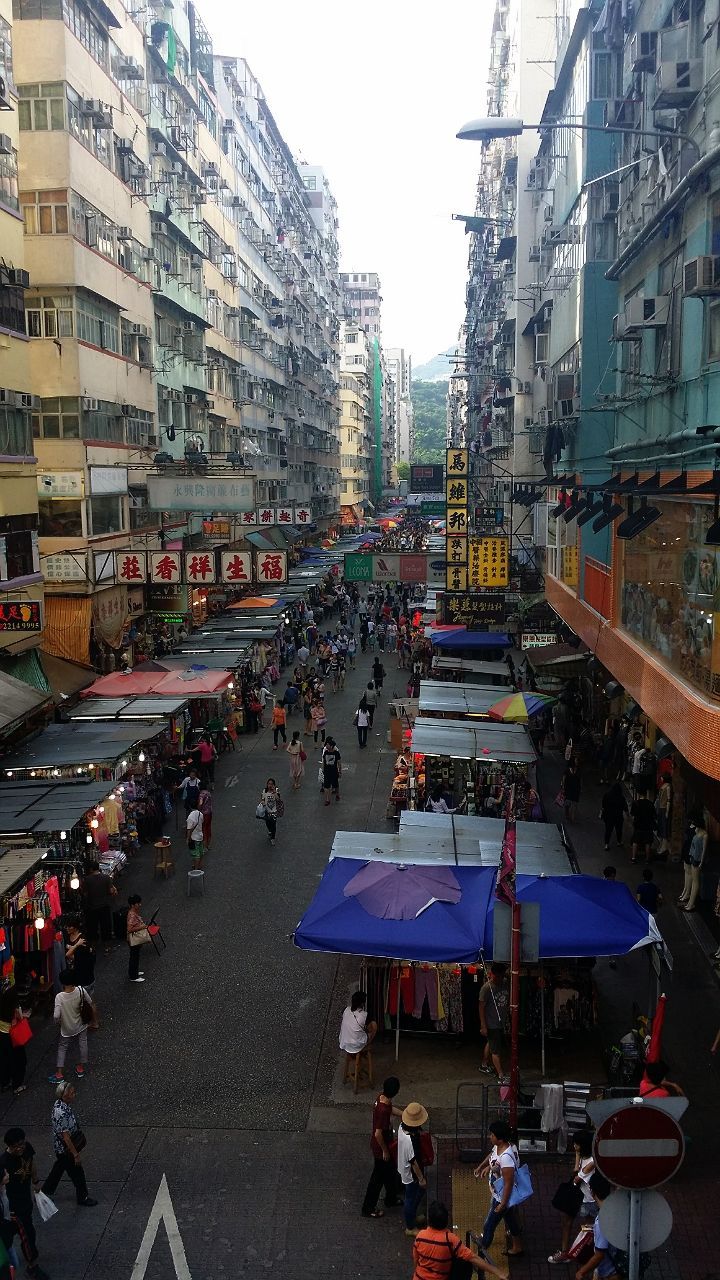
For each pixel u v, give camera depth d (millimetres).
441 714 22531
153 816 18297
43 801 14461
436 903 11297
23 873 11680
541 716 25219
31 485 23109
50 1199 8570
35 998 12336
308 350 73125
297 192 71062
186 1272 7934
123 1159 9352
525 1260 8039
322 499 82438
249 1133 9750
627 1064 10133
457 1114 9414
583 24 21578
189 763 20641
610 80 21141
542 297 32906
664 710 14055
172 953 13633
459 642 28531
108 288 28312
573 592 25234
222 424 45500
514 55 41750
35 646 23078
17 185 22281
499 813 17938
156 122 34094
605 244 21219
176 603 32875
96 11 27609
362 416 114875
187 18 39656
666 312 14969
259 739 26203
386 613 43031
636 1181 5367
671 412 14562
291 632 39719
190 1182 9023
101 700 20781
